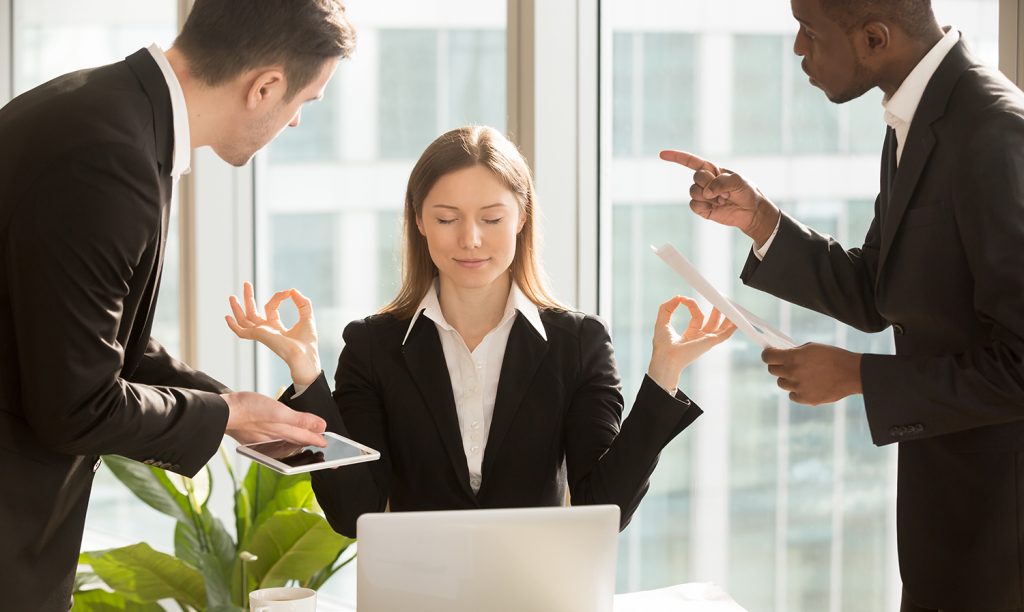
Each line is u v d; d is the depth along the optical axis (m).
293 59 1.67
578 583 1.47
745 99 2.57
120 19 4.06
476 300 2.02
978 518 1.65
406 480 1.99
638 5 2.71
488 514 1.45
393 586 1.45
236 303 1.93
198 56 1.64
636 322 2.79
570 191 2.75
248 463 3.74
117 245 1.52
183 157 1.67
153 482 2.88
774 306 2.56
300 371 1.89
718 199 1.99
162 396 1.66
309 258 3.52
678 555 2.81
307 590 1.79
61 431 1.55
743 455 2.68
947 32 1.67
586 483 1.91
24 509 1.66
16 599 1.67
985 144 1.53
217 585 2.73
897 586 2.46
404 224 2.06
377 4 3.21
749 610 2.71
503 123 2.97
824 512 2.56
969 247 1.55
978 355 1.55
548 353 2.02
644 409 1.88
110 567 2.82
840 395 1.66
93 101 1.55
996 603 1.65
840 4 1.64
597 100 2.77
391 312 2.09
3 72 4.52
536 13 2.68
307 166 3.47
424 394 1.98
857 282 1.94
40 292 1.50
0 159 1.54
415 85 3.16
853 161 2.41
